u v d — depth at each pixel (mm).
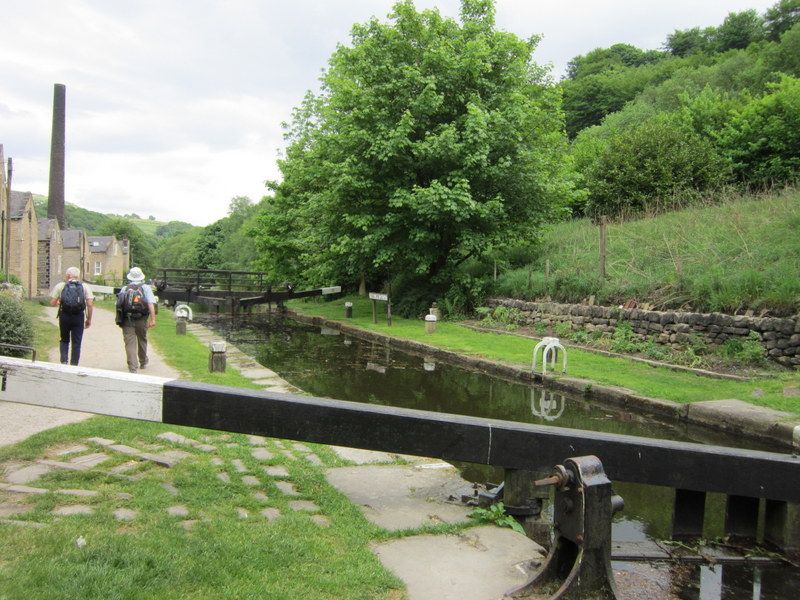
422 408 8688
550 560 2977
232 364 10555
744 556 3914
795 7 49062
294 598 2664
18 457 4387
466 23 20062
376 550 3441
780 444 6598
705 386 9023
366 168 18859
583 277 15281
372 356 14062
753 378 9273
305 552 3172
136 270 8977
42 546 2854
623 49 65438
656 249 15070
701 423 7664
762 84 34375
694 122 27781
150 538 3059
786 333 9531
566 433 3930
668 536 4332
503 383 10664
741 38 52594
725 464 3811
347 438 3936
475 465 5793
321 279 25141
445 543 3607
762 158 22734
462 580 3111
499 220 19672
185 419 3922
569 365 11109
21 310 9508
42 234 44750
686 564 3812
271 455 4988
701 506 4160
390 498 4359
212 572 2775
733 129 23672
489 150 18047
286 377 11117
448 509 4188
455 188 17641
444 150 17859
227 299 25938
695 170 21703
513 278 18609
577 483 2836
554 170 21016
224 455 4820
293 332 19594
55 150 48906
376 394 9648
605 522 2809
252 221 64188
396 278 24750
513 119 18422
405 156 18781
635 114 36344
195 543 3070
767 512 4113
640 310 12445
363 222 19062
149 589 2559
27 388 4012
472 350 13281
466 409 8641
